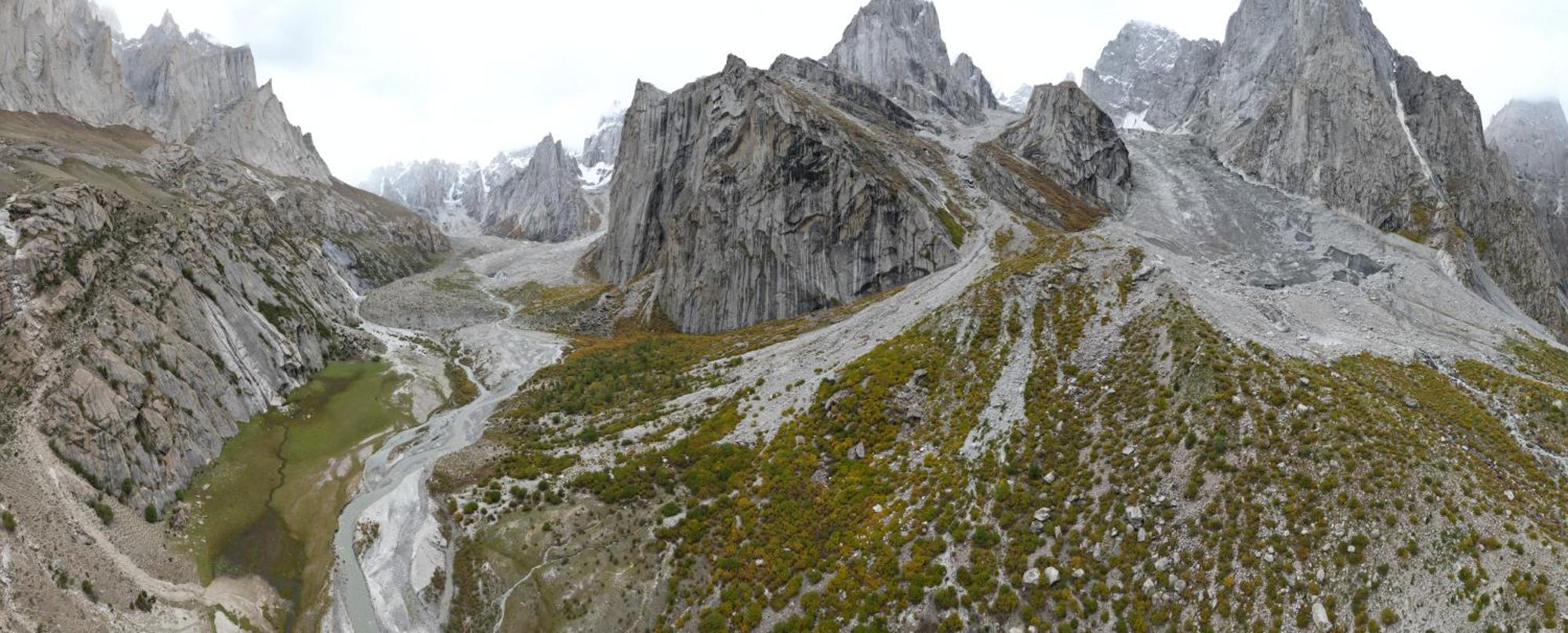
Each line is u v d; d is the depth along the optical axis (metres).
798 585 56.34
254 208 166.38
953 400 74.50
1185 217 163.50
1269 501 48.19
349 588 62.59
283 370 101.56
